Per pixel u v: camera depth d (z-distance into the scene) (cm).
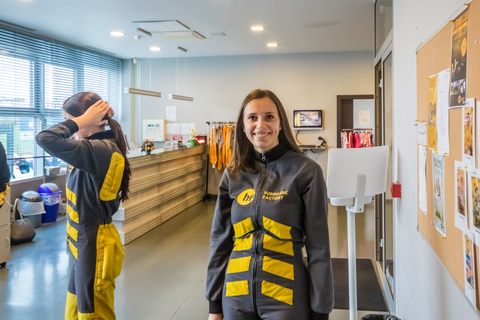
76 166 178
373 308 333
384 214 365
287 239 143
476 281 112
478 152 109
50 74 678
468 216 118
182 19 549
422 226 187
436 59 155
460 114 125
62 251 491
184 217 677
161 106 870
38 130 661
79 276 187
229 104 838
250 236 147
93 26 589
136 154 580
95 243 187
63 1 475
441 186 150
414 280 213
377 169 218
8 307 340
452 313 141
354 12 512
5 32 586
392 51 294
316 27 589
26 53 626
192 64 851
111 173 188
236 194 154
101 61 809
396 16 272
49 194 627
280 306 139
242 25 579
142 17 539
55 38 670
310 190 140
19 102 622
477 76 108
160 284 390
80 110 192
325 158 803
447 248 143
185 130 861
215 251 163
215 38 665
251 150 157
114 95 859
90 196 186
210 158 827
